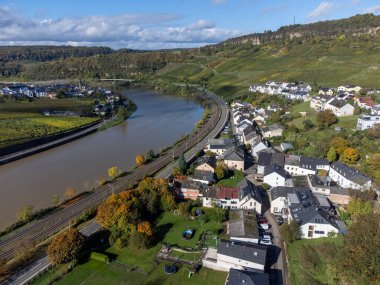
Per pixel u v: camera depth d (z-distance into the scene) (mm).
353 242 70125
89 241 84000
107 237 87125
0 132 187625
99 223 90312
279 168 117062
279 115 191750
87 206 105312
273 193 103312
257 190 107625
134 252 81000
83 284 70625
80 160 153125
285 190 102188
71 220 95312
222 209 96938
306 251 78938
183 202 99938
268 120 191125
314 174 119438
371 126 145500
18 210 105875
